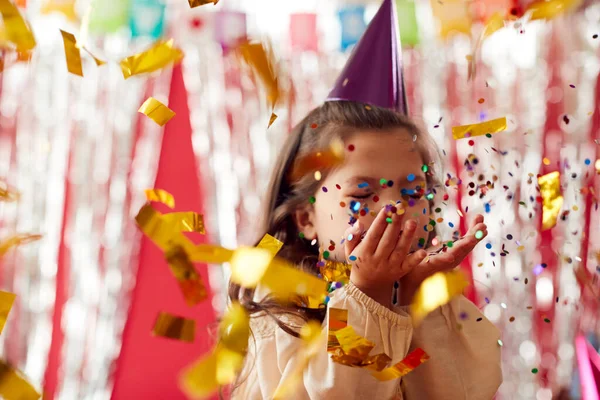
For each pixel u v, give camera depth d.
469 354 0.96
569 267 2.26
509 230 2.26
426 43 2.56
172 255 0.68
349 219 0.91
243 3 2.51
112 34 2.49
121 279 2.54
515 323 2.34
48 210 2.51
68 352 2.50
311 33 2.53
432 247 1.02
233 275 0.71
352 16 2.34
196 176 2.62
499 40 2.56
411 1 2.20
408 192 0.91
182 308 2.54
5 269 2.46
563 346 2.33
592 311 2.30
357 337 0.75
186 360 2.52
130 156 2.59
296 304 0.93
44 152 2.51
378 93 1.02
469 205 2.14
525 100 2.53
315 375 0.82
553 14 0.96
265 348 0.92
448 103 2.56
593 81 2.51
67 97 2.54
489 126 0.84
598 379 1.13
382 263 0.80
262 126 2.59
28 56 0.78
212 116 2.61
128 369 2.51
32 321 2.47
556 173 0.88
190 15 2.51
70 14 1.94
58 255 2.54
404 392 0.94
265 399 0.88
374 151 0.95
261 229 1.14
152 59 0.83
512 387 2.36
